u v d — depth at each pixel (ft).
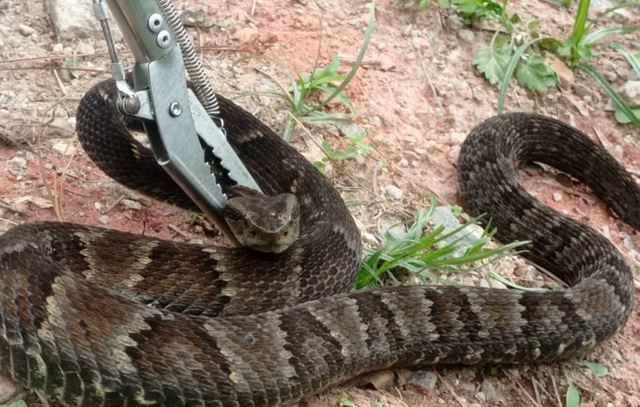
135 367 1.69
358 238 2.15
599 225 2.71
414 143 2.69
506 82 2.85
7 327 1.69
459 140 2.74
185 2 2.82
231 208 1.95
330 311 1.89
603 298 2.19
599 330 2.16
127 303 1.72
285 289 1.95
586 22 3.24
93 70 2.54
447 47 2.99
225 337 1.75
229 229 1.98
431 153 2.69
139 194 2.24
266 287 1.94
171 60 1.77
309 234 2.07
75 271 1.86
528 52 3.04
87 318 1.69
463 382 2.06
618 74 3.13
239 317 1.80
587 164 2.77
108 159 2.21
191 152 1.87
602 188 2.76
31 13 2.66
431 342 2.00
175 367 1.70
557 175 2.85
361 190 2.49
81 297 1.70
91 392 1.69
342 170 2.52
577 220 2.56
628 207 2.72
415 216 2.45
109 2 1.70
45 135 2.34
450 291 2.04
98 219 2.17
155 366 1.69
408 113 2.77
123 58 2.60
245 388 1.73
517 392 2.08
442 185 2.62
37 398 1.74
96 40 2.63
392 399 1.96
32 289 1.70
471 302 2.05
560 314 2.11
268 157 2.33
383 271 2.19
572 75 3.06
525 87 2.97
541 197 2.75
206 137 1.95
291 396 1.79
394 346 1.95
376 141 2.65
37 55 2.55
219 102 2.35
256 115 2.56
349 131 2.63
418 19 3.01
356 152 2.56
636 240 2.70
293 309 1.86
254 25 2.83
